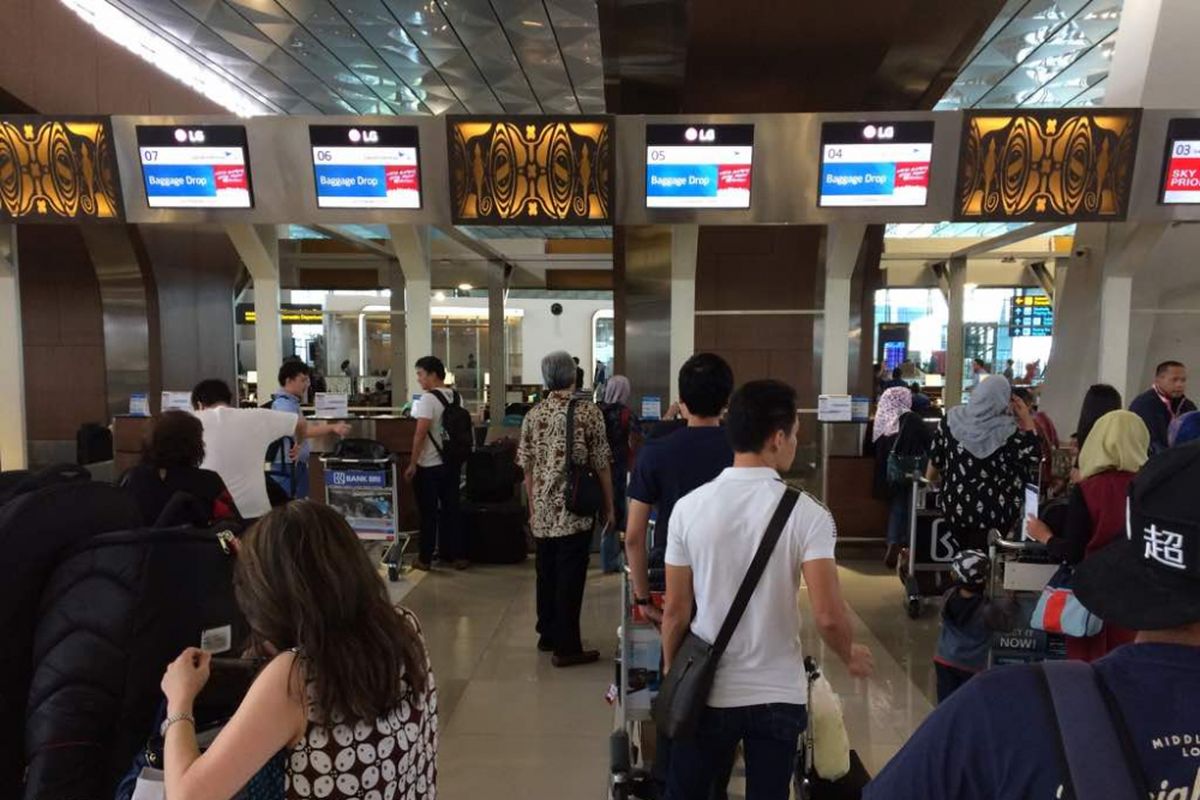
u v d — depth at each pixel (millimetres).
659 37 7004
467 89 10961
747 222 5879
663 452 2430
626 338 7953
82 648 1655
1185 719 735
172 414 2746
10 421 6961
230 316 10938
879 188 5711
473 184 5781
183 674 1338
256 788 1198
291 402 5324
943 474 3816
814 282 7852
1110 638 2445
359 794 1221
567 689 3727
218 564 1818
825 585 1729
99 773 1654
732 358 7973
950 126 5562
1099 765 723
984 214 5695
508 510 5926
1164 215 5699
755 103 7750
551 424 3947
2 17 6801
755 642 1753
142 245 9023
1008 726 769
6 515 1642
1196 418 3637
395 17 8297
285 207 5965
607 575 5723
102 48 8258
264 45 9180
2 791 1683
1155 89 6535
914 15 6457
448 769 3000
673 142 5664
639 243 7723
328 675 1188
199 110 10383
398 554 5508
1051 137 5523
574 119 5613
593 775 2953
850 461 6230
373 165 5824
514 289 14211
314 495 6422
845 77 7426
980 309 19281
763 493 1802
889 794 831
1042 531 2688
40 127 5770
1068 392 7277
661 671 2418
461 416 5695
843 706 3508
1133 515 814
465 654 4172
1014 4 7734
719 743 1777
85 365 9672
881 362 15406
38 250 9430
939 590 4785
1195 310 7156
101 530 1837
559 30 8594
